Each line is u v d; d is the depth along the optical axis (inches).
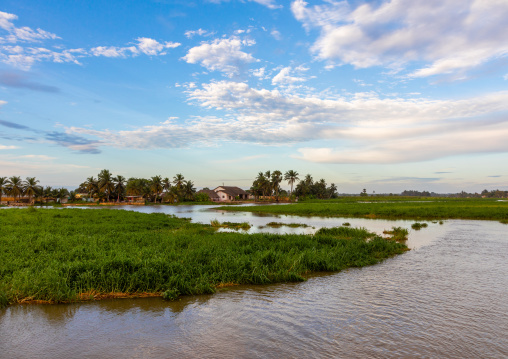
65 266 370.0
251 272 420.2
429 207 1985.7
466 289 377.4
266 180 4574.3
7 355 211.0
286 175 4707.2
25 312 289.6
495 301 332.5
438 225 1176.8
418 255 600.1
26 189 4151.1
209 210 2410.2
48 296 314.7
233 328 261.3
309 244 612.7
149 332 252.1
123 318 280.8
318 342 235.9
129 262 380.8
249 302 329.7
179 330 256.7
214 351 220.5
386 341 238.7
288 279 417.1
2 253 462.0
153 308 307.4
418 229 1040.8
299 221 1391.5
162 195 4766.2
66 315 285.0
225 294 357.7
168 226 1075.9
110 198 4559.5
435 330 259.3
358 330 258.4
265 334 249.8
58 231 764.6
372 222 1330.0
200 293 355.9
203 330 257.0
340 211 1828.2
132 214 1398.9
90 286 340.5
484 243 743.1
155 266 382.9
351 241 665.0
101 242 578.6
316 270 477.1
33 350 219.0
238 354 216.5
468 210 1667.1
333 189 6264.8
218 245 564.4
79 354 214.4
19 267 391.5
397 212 1632.6
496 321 279.0
